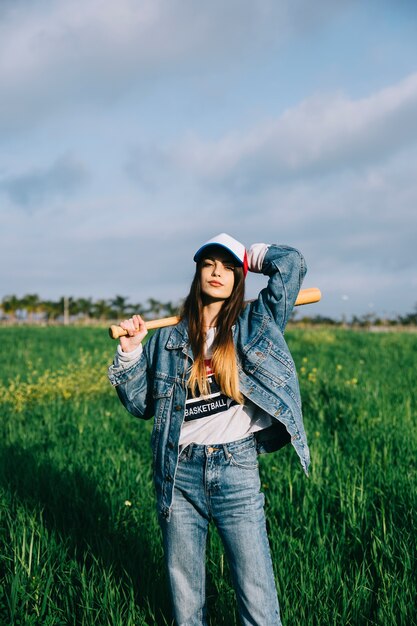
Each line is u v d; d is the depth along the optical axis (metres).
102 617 2.72
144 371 2.54
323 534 3.48
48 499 4.16
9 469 4.96
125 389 2.54
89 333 25.08
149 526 3.68
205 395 2.36
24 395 8.86
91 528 3.64
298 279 2.52
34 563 3.13
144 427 6.94
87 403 8.52
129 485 4.39
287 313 2.50
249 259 2.60
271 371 2.37
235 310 2.42
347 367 11.29
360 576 2.97
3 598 2.88
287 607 2.74
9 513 3.79
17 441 6.14
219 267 2.41
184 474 2.34
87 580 3.05
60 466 4.95
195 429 2.35
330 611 2.75
